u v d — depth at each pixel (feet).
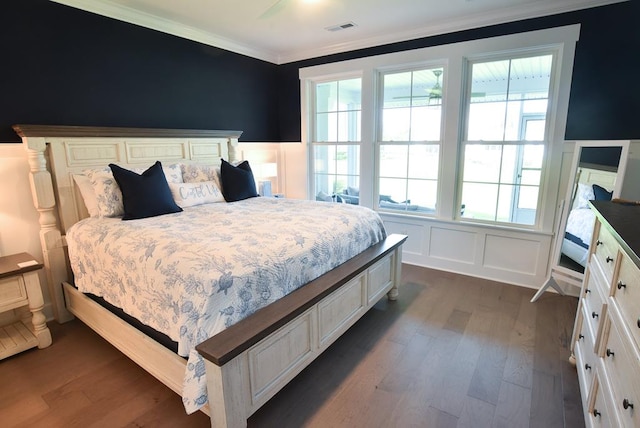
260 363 5.30
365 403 6.07
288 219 8.23
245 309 5.46
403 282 11.36
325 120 14.96
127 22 10.16
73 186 8.94
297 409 5.94
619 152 8.39
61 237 8.78
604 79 9.23
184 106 12.00
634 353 3.55
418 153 12.66
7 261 7.80
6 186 8.30
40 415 5.84
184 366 5.35
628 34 8.84
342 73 13.74
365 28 11.63
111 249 6.94
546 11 9.62
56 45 8.84
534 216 10.81
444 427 5.53
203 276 5.25
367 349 7.66
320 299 6.34
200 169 11.12
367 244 8.90
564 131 9.87
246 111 14.37
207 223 7.75
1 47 8.00
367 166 13.61
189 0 9.39
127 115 10.46
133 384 6.59
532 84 10.35
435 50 11.40
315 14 10.41
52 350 7.75
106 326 7.31
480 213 11.75
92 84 9.61
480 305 9.70
